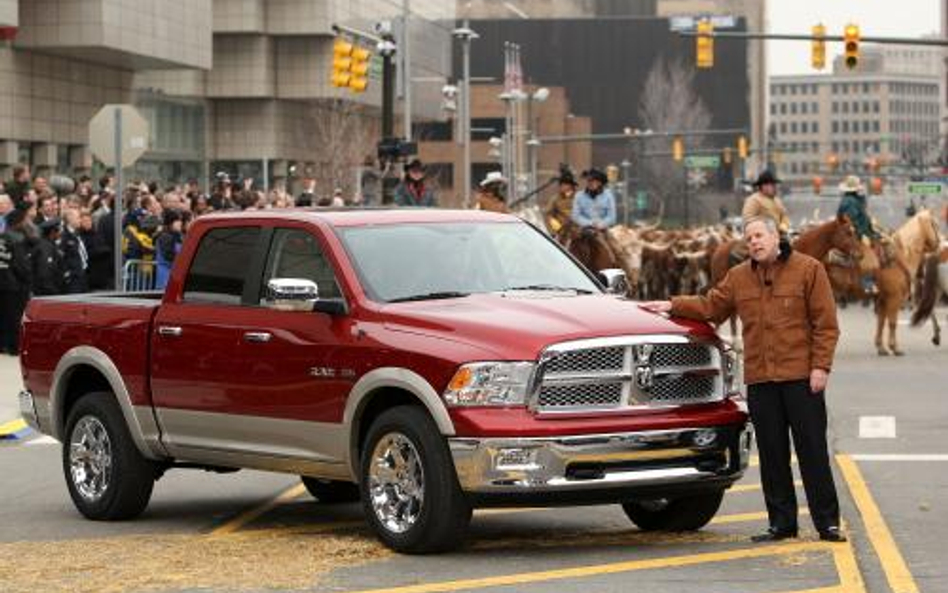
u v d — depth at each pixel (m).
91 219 39.38
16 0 70.19
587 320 15.41
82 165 81.19
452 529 15.25
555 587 13.99
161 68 85.31
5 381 32.47
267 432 16.72
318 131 111.44
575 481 14.95
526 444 14.80
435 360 15.16
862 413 27.84
